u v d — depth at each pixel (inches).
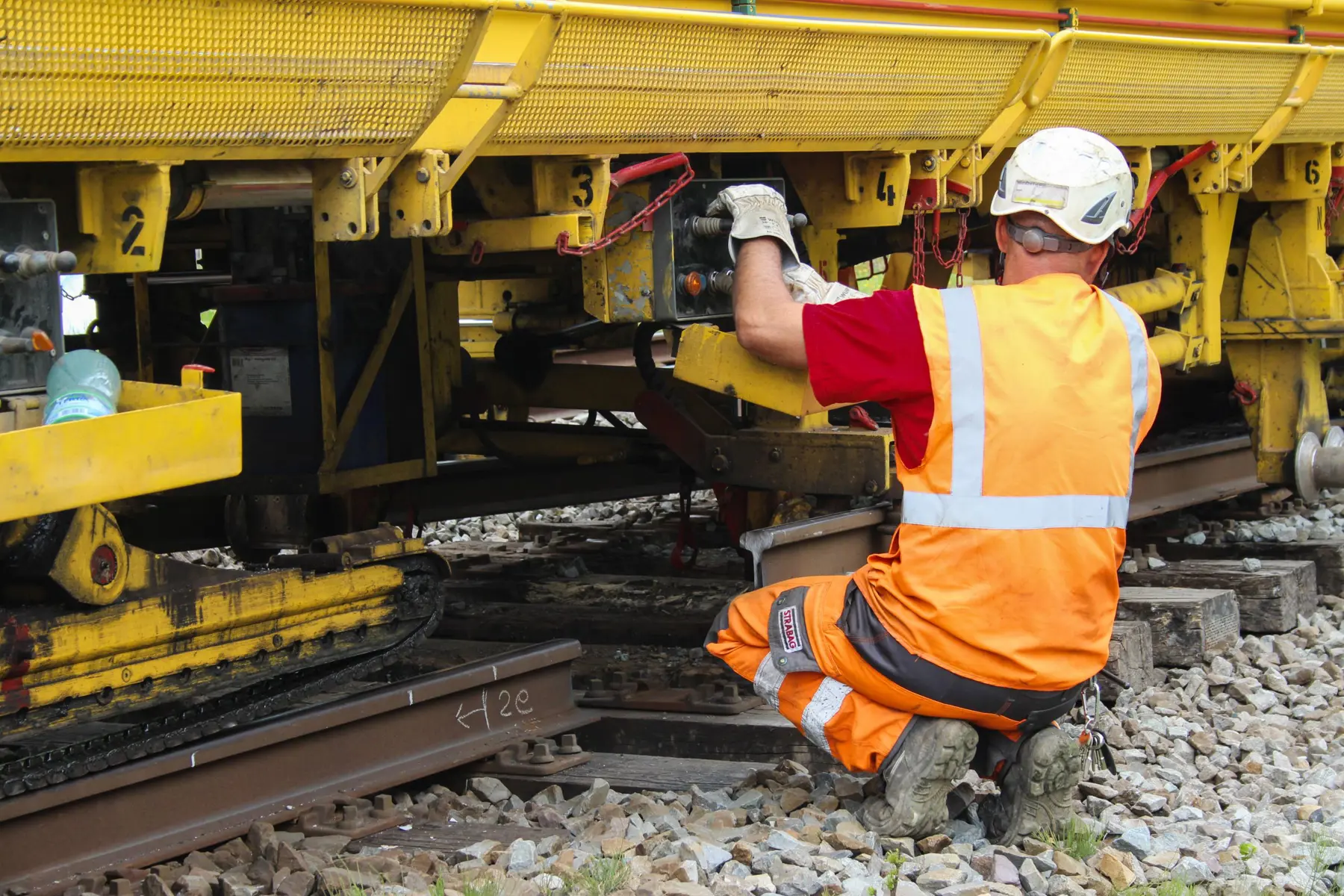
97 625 128.6
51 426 109.8
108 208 119.8
